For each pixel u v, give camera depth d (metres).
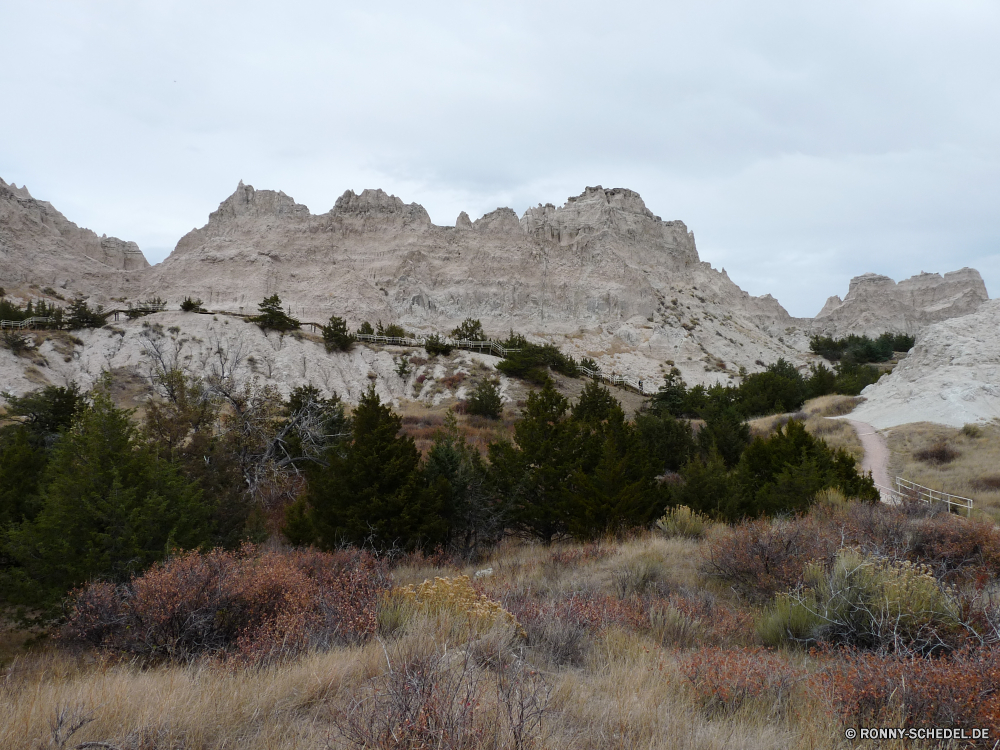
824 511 13.87
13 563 13.70
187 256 106.00
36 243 106.50
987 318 40.75
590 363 77.31
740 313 132.75
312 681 5.04
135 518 11.67
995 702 4.44
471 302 104.19
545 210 142.25
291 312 89.50
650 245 139.00
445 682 4.62
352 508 15.22
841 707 4.79
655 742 4.30
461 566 14.23
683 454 28.58
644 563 11.05
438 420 44.88
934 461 27.34
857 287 151.88
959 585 8.83
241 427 23.08
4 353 54.84
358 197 119.75
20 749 3.90
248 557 11.53
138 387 54.81
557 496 17.55
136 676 6.14
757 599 9.28
